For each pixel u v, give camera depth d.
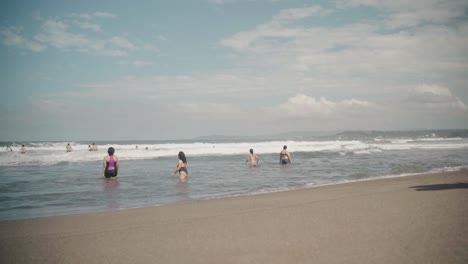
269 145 47.53
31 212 7.79
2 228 5.79
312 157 26.39
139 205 8.58
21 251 4.32
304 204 7.29
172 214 6.78
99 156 27.23
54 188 11.62
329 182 12.70
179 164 13.75
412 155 27.55
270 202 7.93
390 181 11.69
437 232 4.36
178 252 4.07
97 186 12.11
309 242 4.22
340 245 4.03
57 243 4.68
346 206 6.67
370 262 3.41
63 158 25.80
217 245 4.29
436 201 6.70
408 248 3.78
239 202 8.16
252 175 15.44
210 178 14.41
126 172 16.91
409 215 5.45
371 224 4.98
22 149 36.31
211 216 6.37
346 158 25.17
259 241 4.38
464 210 5.70
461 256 3.46
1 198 9.66
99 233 5.24
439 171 15.45
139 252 4.12
